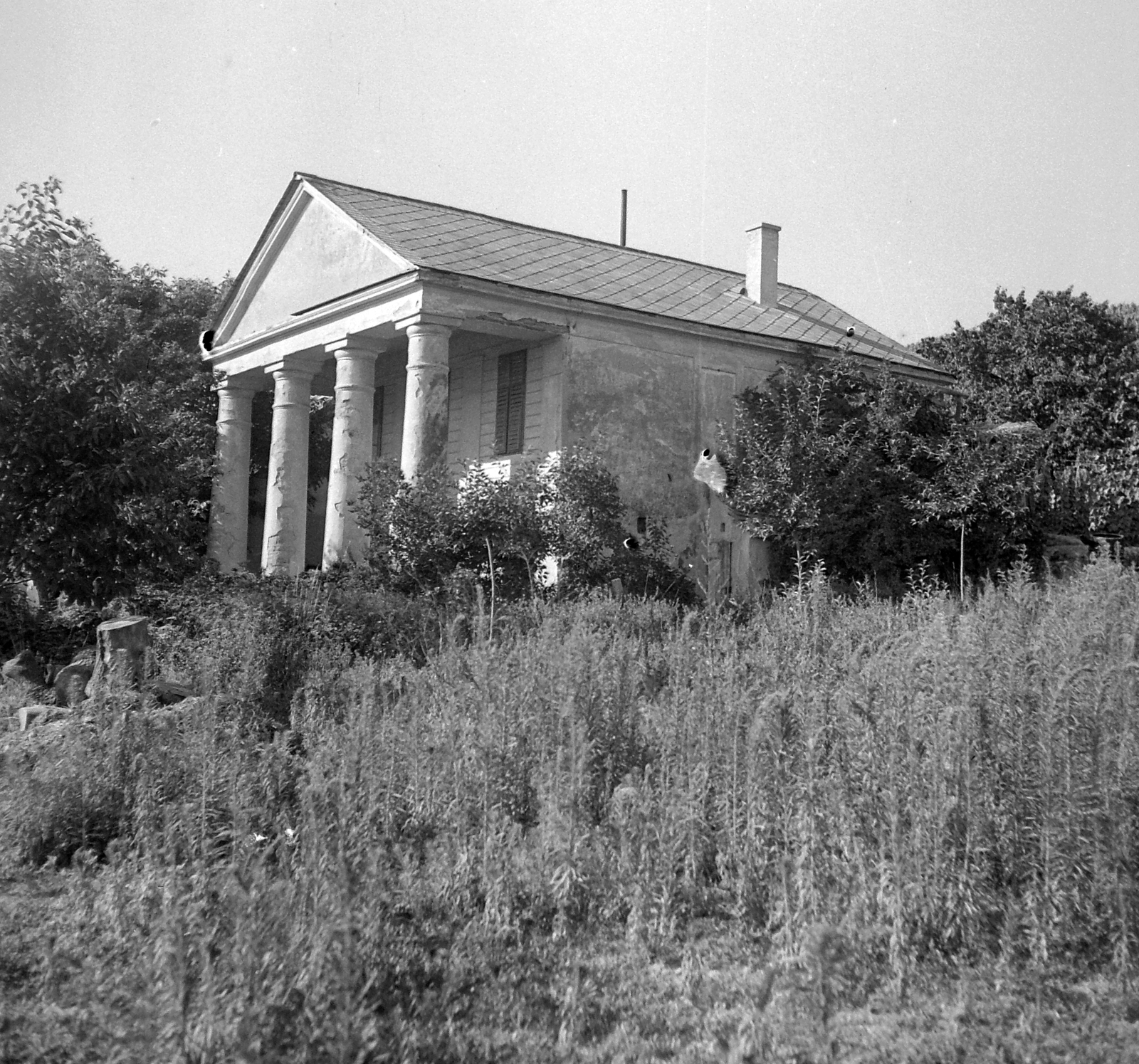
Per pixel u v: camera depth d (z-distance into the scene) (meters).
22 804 6.91
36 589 16.67
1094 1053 4.27
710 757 6.30
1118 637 8.23
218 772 6.81
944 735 5.52
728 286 27.89
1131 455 27.97
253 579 15.46
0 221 15.45
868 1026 4.45
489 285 20.91
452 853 5.86
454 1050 4.28
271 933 4.53
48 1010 4.59
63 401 14.79
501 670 7.46
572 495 19.00
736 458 22.88
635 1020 4.52
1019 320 36.44
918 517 21.86
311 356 24.58
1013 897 5.32
